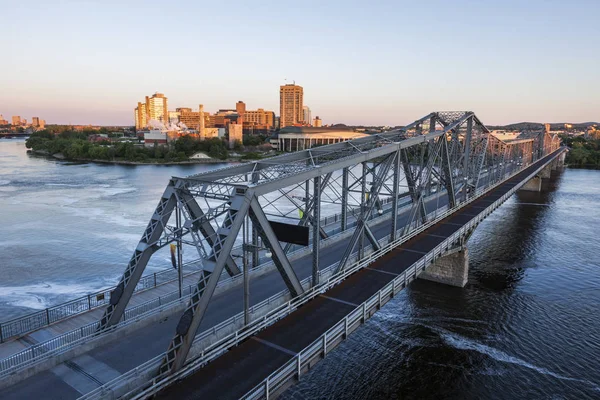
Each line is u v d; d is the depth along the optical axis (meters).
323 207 96.06
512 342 41.34
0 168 173.00
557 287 53.94
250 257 39.88
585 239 75.06
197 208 27.50
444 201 68.62
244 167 31.38
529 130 168.88
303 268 35.78
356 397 34.03
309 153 36.44
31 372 21.27
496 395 33.97
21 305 45.12
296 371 21.09
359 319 26.58
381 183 36.59
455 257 54.19
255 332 24.06
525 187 128.62
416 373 36.84
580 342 41.09
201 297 20.95
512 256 66.06
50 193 109.88
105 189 117.50
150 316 27.02
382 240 41.56
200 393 19.06
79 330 25.48
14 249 63.28
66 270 55.59
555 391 34.19
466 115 60.94
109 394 19.17
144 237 26.69
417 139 43.50
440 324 44.94
